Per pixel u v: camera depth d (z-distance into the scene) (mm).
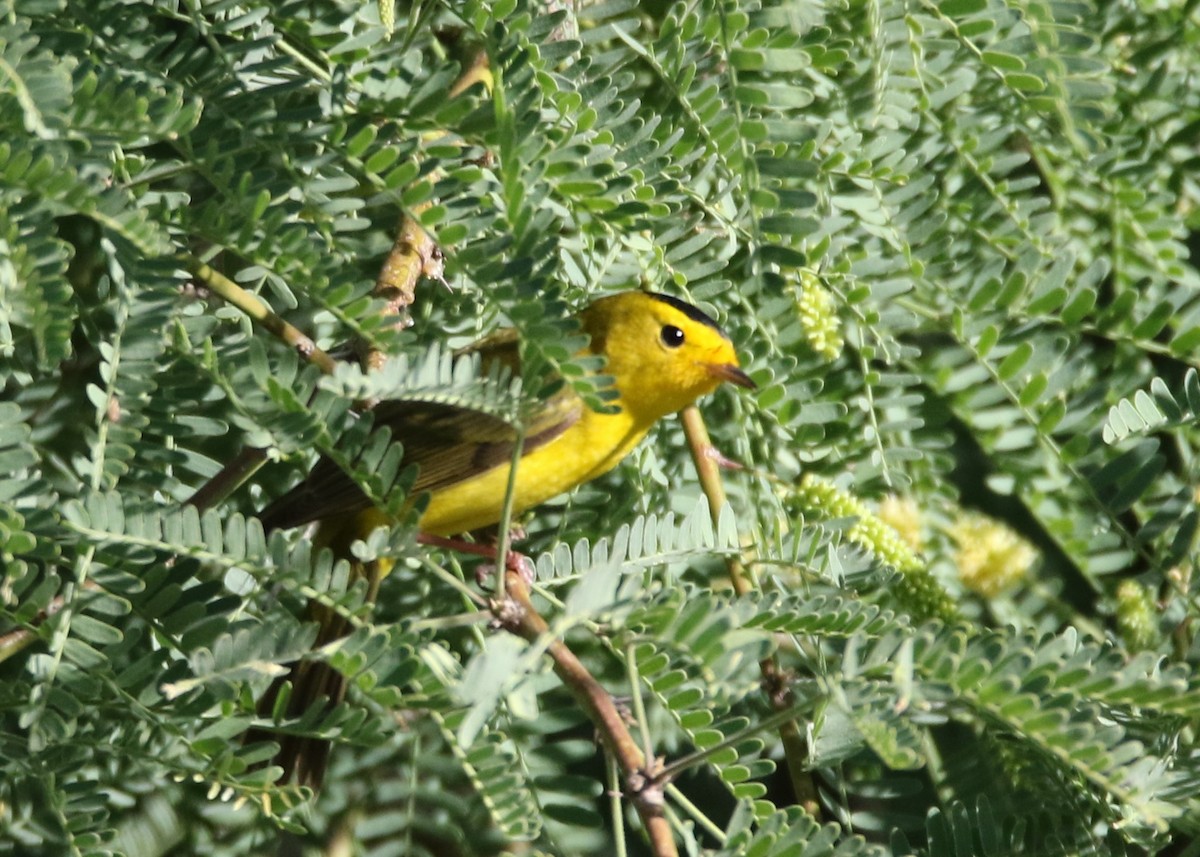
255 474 8367
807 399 7664
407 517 5867
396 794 7824
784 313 7730
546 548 8508
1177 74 8180
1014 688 5094
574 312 7750
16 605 5633
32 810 6898
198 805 7789
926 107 7586
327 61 6305
